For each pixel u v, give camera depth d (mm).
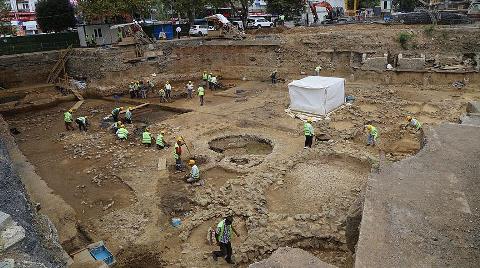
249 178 15703
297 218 12664
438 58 29109
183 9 44500
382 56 30484
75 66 35438
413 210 8086
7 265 6496
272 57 34625
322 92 22547
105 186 16719
